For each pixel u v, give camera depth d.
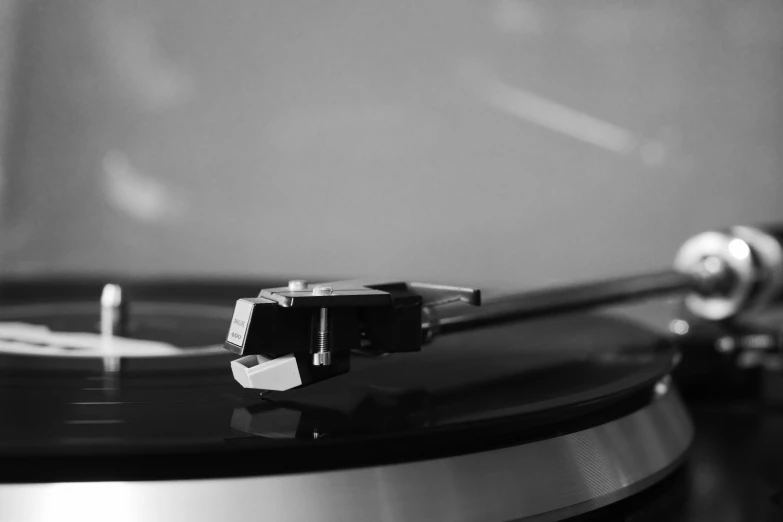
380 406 0.37
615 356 0.46
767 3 0.82
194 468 0.34
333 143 0.89
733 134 0.84
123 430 0.35
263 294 0.37
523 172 0.87
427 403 0.38
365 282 0.38
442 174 0.88
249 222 0.90
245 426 0.35
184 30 0.89
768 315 0.71
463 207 0.88
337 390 0.39
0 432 0.34
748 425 0.52
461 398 0.39
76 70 0.89
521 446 0.37
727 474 0.44
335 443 0.34
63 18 0.89
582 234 0.87
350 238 0.89
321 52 0.88
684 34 0.84
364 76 0.88
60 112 0.89
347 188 0.89
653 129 0.85
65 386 0.40
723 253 0.58
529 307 0.46
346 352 0.38
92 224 0.89
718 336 0.57
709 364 0.56
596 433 0.39
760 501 0.41
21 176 0.90
